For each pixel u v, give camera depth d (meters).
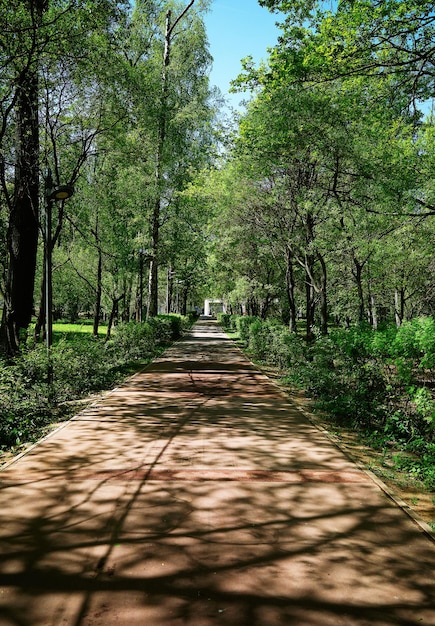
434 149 12.35
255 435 7.06
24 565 3.32
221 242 23.25
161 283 52.12
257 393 10.89
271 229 17.66
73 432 7.14
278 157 12.96
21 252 12.09
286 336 14.30
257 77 10.71
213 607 2.86
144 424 7.69
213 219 20.73
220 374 14.13
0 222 13.22
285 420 8.13
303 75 9.79
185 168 24.64
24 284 12.13
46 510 4.24
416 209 12.60
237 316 39.62
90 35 10.88
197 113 24.00
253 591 3.03
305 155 13.40
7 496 4.56
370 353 7.51
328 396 8.96
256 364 17.19
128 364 15.94
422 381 6.30
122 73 12.20
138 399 9.91
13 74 10.68
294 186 14.91
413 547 3.64
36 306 34.06
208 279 42.53
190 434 7.07
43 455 5.94
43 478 5.08
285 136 11.57
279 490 4.78
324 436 7.05
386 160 11.20
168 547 3.58
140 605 2.88
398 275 21.75
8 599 2.93
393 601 2.94
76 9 9.89
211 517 4.12
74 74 11.30
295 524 4.00
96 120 12.91
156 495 4.61
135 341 18.33
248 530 3.88
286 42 9.47
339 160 12.17
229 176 16.95
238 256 26.20
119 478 5.09
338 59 8.85
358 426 7.72
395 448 6.60
